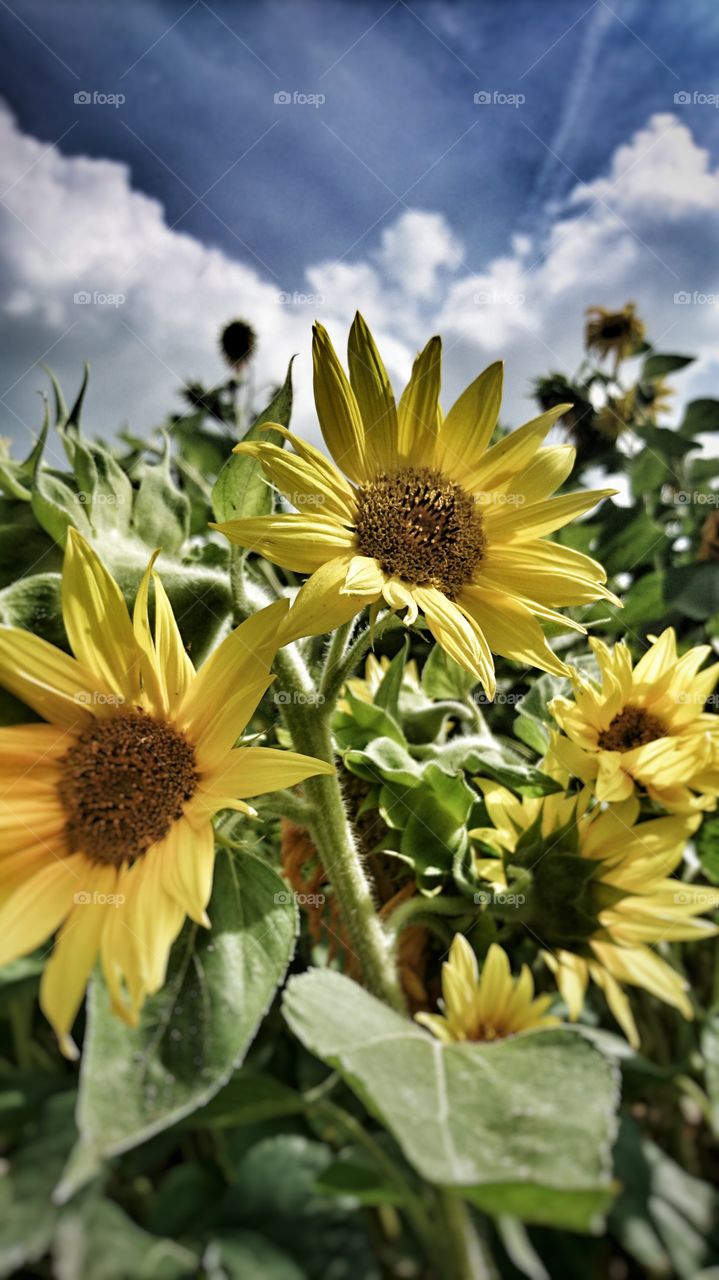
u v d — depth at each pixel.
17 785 0.22
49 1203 0.18
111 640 0.23
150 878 0.21
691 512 0.45
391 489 0.27
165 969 0.21
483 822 0.27
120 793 0.22
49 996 0.19
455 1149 0.17
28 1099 0.20
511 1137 0.18
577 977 0.23
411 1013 0.25
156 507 0.30
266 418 0.27
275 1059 0.25
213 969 0.21
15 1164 0.19
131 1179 0.20
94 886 0.21
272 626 0.23
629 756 0.26
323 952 0.28
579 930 0.23
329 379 0.27
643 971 0.23
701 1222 0.20
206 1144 0.22
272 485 0.26
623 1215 0.19
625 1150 0.21
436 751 0.29
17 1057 0.23
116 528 0.29
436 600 0.25
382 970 0.24
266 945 0.22
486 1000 0.23
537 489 0.28
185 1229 0.19
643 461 0.45
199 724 0.23
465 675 0.33
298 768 0.22
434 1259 0.19
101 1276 0.17
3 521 0.28
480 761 0.27
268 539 0.25
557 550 0.28
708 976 0.27
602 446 0.46
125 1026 0.19
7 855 0.21
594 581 0.27
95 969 0.20
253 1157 0.20
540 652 0.26
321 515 0.26
